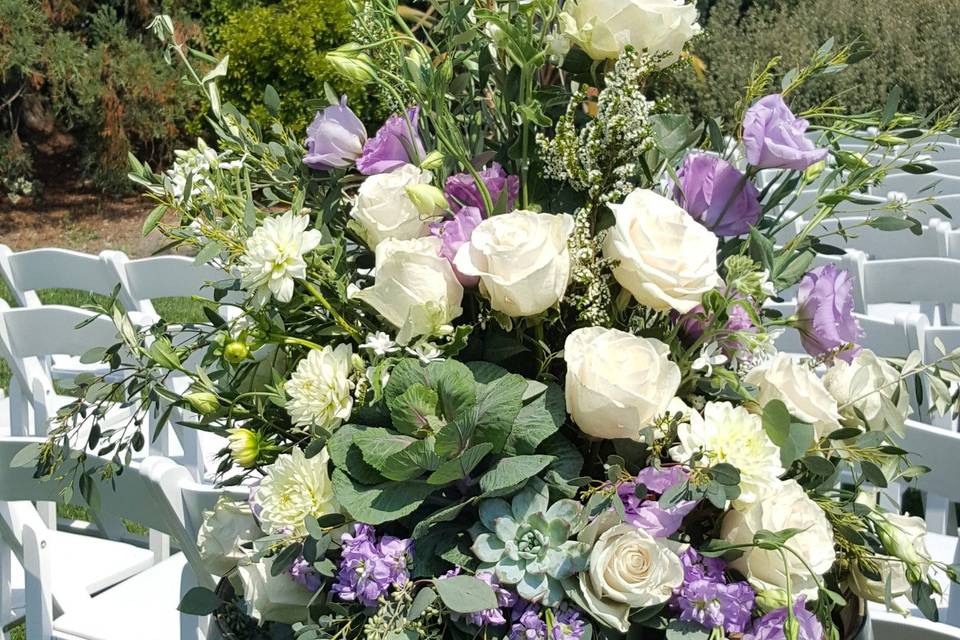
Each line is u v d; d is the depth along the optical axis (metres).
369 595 0.99
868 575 1.10
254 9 7.27
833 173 1.21
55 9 8.60
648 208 1.04
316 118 1.20
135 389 1.17
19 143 8.73
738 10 8.39
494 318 1.10
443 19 1.17
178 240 1.16
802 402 1.06
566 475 1.05
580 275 1.05
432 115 1.15
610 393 0.99
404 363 1.02
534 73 1.24
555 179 1.13
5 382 4.64
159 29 1.23
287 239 1.07
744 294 1.09
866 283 2.45
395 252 1.03
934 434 1.46
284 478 1.05
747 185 1.13
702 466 1.00
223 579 1.21
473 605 0.97
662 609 1.03
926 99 7.21
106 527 2.47
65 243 7.99
